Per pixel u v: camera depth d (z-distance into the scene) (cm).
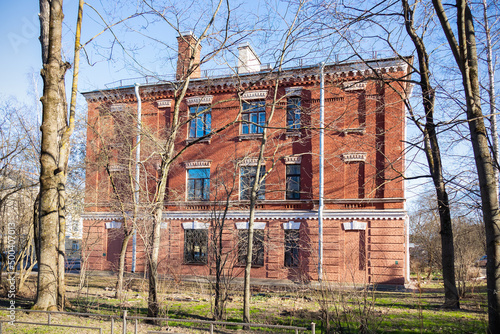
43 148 1141
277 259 2352
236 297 1670
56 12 1168
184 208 2595
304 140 2394
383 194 2217
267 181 2455
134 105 2709
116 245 2689
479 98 975
